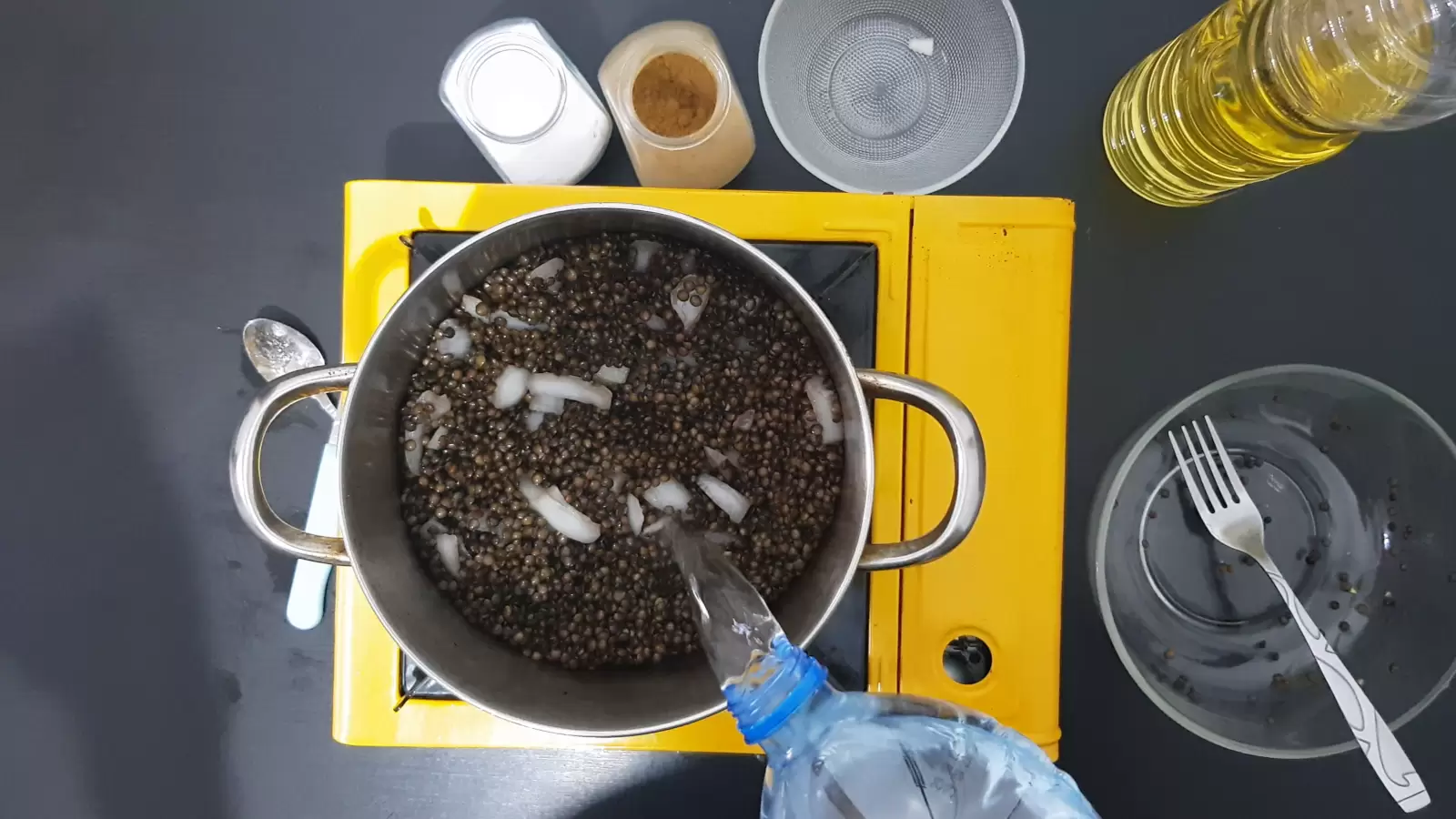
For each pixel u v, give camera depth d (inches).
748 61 19.0
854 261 16.1
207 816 18.6
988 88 19.0
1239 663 18.2
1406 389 18.7
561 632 14.7
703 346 15.2
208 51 19.1
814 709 12.4
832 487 14.6
